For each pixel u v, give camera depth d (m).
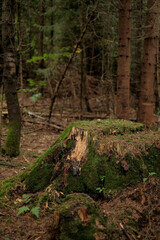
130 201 2.60
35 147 5.29
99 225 2.12
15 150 4.54
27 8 8.12
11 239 2.24
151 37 5.38
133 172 2.79
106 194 2.69
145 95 5.60
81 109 7.42
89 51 11.21
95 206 2.22
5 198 2.86
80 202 2.18
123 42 4.98
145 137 3.12
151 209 2.51
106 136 3.05
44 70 9.24
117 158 2.83
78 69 9.41
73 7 9.83
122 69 5.07
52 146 3.23
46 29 9.90
